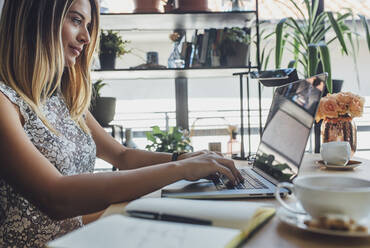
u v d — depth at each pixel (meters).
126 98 3.12
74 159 0.96
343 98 1.18
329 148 1.05
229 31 2.00
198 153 1.06
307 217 0.50
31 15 0.91
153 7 1.92
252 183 0.77
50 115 0.97
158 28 2.20
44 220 0.87
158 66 2.03
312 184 0.52
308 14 1.96
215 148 1.88
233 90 3.12
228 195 0.66
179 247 0.35
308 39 1.95
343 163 1.04
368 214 0.46
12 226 0.84
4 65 0.90
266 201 0.64
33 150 0.71
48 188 0.66
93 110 2.05
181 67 2.03
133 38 2.40
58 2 0.95
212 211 0.47
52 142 0.89
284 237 0.44
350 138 1.22
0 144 0.70
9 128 0.72
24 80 0.90
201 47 2.03
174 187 0.75
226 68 1.97
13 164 0.68
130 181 0.68
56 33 0.96
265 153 0.93
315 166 1.10
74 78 1.12
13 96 0.86
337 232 0.41
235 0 1.94
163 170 0.71
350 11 1.95
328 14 1.83
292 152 0.74
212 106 2.97
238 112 3.06
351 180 0.51
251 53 2.23
